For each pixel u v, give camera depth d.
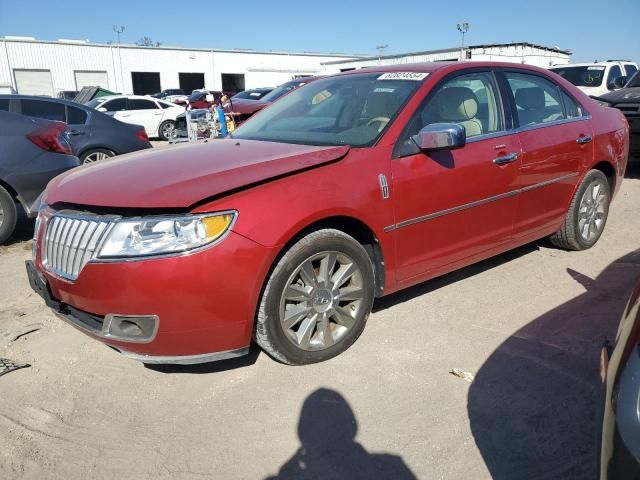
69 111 8.62
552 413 2.68
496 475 2.30
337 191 2.97
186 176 2.86
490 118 3.89
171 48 44.72
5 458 2.47
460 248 3.70
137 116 17.91
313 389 2.91
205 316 2.63
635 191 7.62
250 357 3.26
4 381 3.08
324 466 2.38
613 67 13.13
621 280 4.27
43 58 40.50
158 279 2.53
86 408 2.83
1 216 5.45
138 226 2.58
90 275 2.62
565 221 4.66
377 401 2.80
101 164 3.43
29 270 3.18
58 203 2.98
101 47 42.25
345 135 3.50
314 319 3.05
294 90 4.55
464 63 3.93
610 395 1.62
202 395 2.90
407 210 3.29
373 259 3.33
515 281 4.29
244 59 47.88
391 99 3.60
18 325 3.76
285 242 2.76
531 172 4.04
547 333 3.46
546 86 4.46
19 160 5.39
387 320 3.67
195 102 24.22
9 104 8.17
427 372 3.05
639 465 1.43
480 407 2.74
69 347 3.45
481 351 3.26
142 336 2.64
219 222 2.60
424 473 2.32
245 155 3.22
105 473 2.38
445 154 3.49
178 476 2.35
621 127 5.04
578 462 2.35
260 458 2.44
